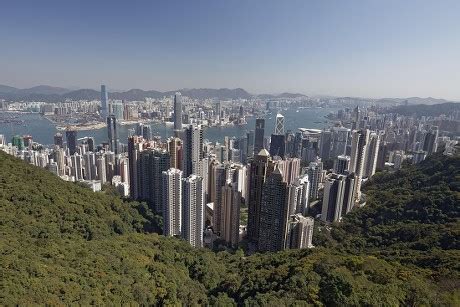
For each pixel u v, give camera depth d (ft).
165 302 332.39
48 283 268.82
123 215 598.75
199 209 578.25
